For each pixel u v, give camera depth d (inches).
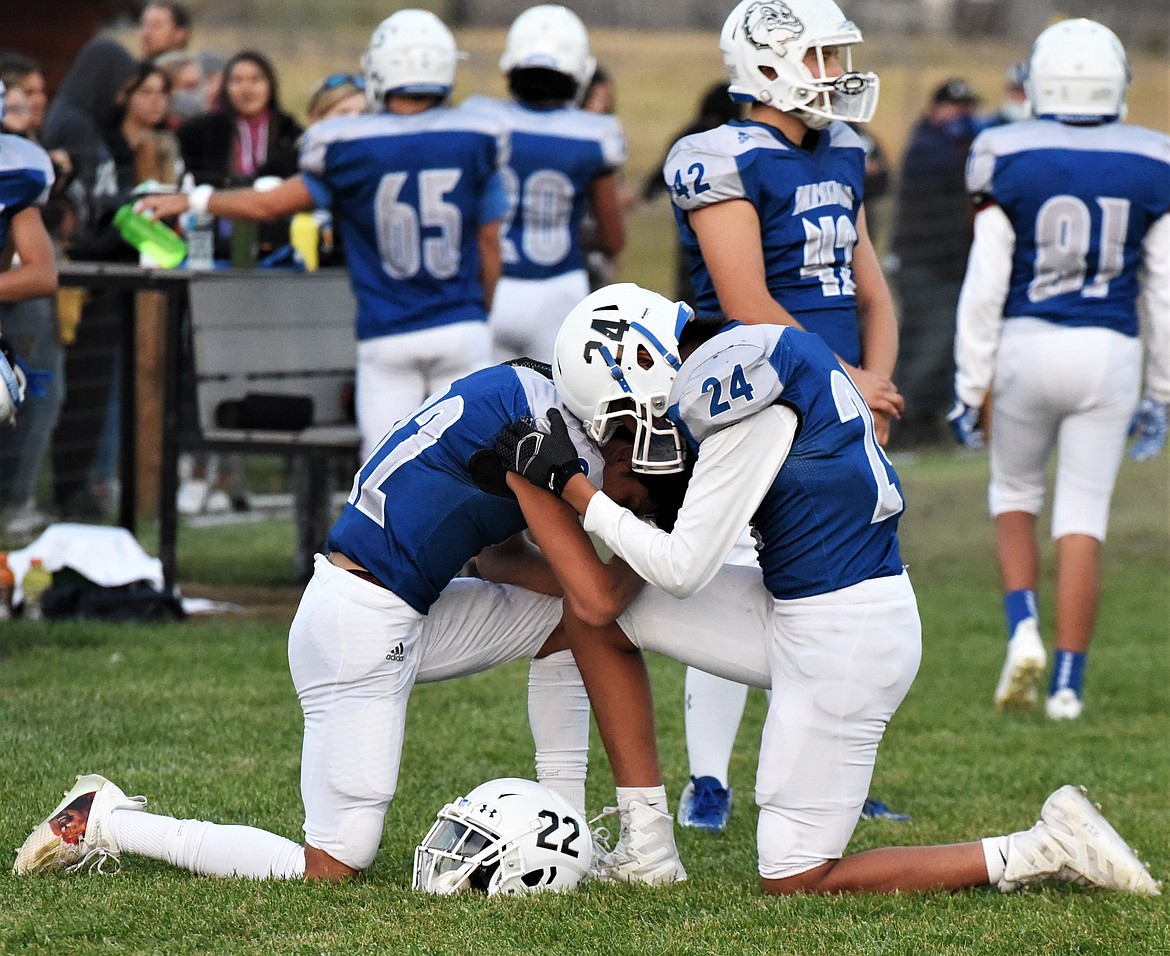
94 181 1075.3
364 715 484.7
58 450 1163.3
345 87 1071.0
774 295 573.3
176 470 950.4
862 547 476.4
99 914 466.9
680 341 477.1
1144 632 1038.4
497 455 473.1
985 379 797.2
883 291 606.9
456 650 512.1
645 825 509.0
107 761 647.8
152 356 1240.2
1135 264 782.5
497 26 3262.8
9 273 678.5
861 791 488.1
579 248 1017.5
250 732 703.7
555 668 532.4
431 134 837.2
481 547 492.1
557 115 987.9
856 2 2802.7
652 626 496.1
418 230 843.4
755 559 615.5
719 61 3351.4
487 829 490.0
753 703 837.2
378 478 486.0
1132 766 721.6
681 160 564.4
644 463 468.1
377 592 481.7
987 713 820.6
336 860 492.1
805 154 570.6
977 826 612.4
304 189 849.5
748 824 615.5
